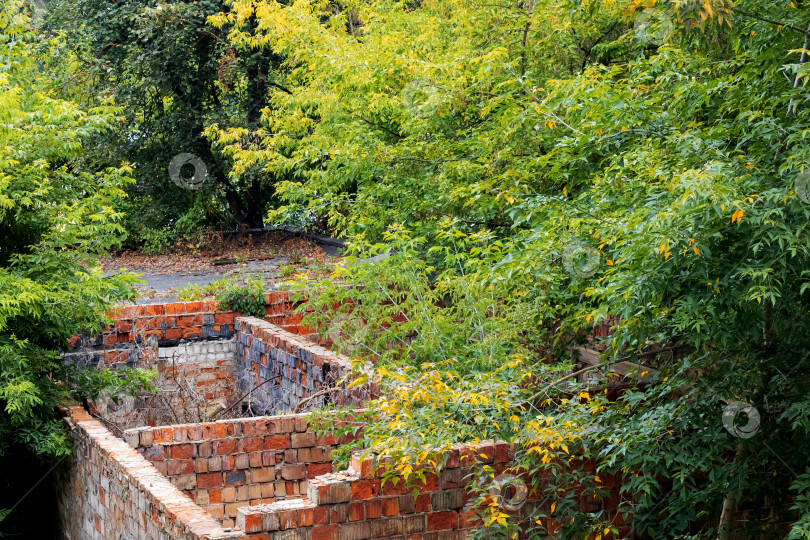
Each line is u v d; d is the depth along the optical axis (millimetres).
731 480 6723
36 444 9109
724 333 5840
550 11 12195
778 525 7586
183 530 6316
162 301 16500
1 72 9844
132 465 7746
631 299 5969
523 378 7473
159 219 26219
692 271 5828
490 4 13695
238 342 13945
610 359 7516
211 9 23344
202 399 12633
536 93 11430
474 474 6891
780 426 6793
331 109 14828
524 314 7992
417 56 14797
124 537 7695
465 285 7988
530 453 6812
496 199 8695
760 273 5387
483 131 12641
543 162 8570
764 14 6742
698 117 8422
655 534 7070
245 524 6371
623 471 7324
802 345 6512
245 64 23672
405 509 6836
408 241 8812
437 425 6680
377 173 13414
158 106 25016
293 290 8945
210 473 8664
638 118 8016
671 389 7086
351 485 6684
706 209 5434
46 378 10297
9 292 9094
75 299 9953
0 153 9531
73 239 10180
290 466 8906
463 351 8211
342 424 8797
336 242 26859
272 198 29406
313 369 11172
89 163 23656
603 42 13070
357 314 8773
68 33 23484
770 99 6375
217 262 23797
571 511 6930
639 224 6027
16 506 10312
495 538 6797
